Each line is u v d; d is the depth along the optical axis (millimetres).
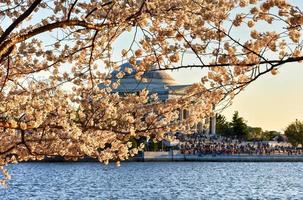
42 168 135750
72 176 113625
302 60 12094
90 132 19359
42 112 16828
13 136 19594
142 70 16984
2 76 18688
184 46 15469
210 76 15016
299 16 11500
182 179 114000
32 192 83312
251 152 187875
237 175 129000
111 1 16984
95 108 18844
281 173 139125
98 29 15984
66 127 17703
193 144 180625
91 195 83375
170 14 15758
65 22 15430
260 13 13461
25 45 18641
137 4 16391
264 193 93562
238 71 14281
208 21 14344
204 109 17859
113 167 142875
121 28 16578
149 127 18891
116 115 18625
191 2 15562
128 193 87375
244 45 13766
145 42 16266
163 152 167500
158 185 100438
